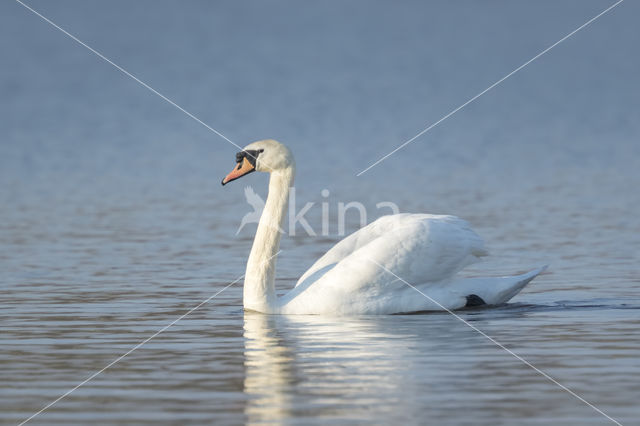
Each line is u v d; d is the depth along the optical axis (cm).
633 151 3797
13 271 1608
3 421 855
